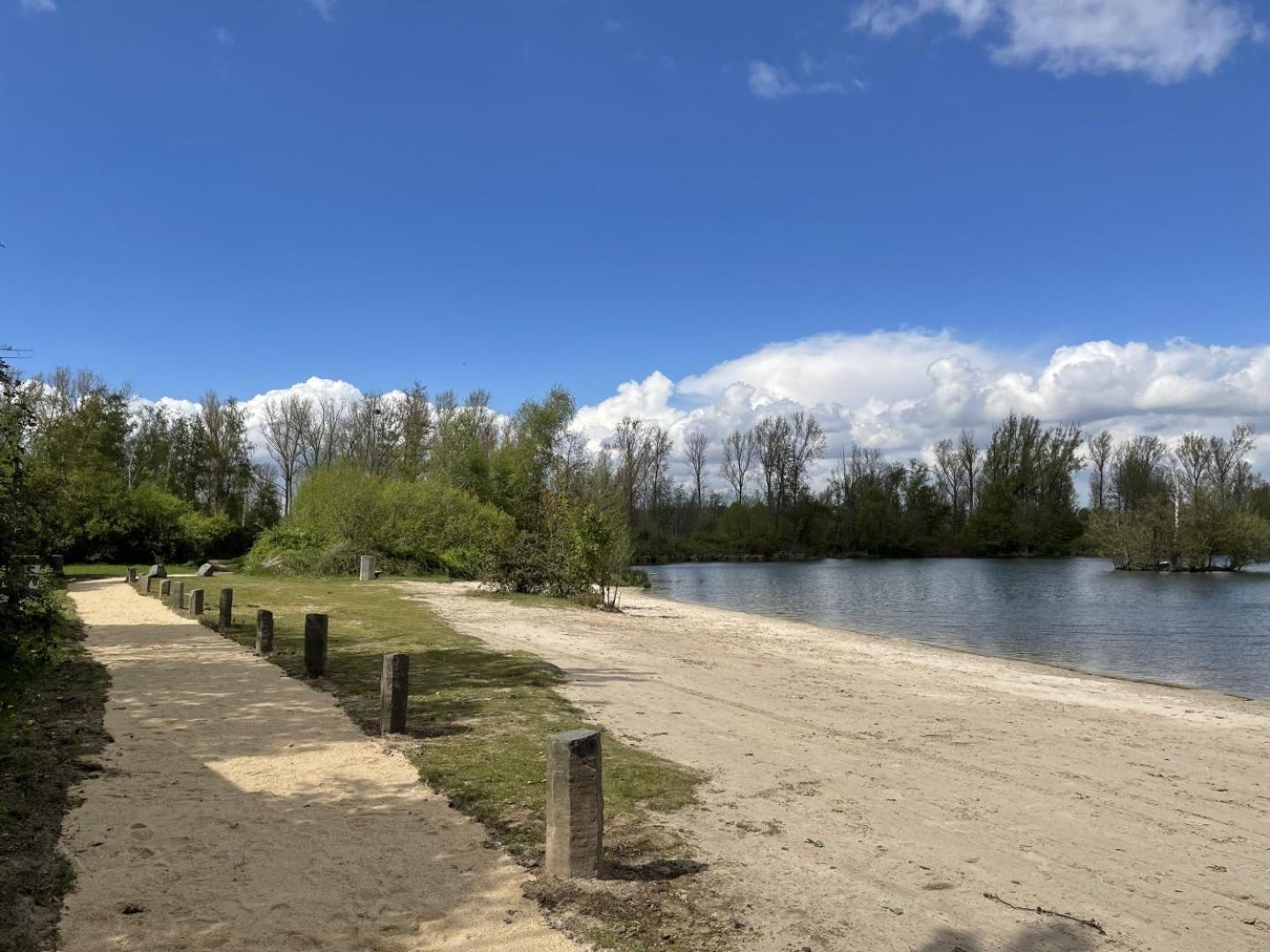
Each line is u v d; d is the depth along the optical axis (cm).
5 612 1070
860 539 9269
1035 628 2570
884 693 1254
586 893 475
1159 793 752
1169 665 1817
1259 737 1041
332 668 1182
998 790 738
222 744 763
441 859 517
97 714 862
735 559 8850
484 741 798
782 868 532
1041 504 8688
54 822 554
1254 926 479
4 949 390
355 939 416
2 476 1101
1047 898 507
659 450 9419
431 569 3881
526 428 5144
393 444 6462
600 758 504
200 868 493
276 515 6669
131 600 2308
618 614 2567
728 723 971
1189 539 5578
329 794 633
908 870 541
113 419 5731
